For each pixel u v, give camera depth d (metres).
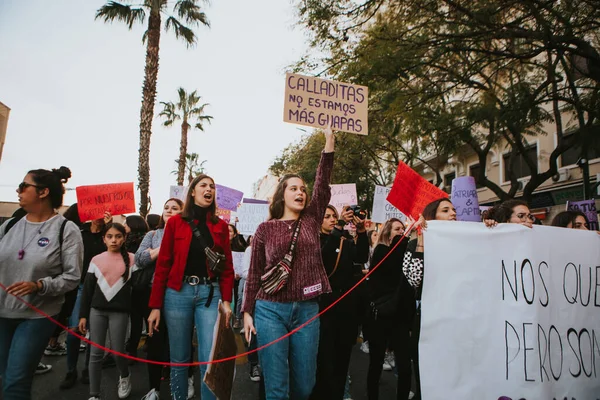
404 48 8.57
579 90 12.16
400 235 4.18
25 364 2.76
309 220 3.17
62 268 3.04
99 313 4.17
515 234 3.30
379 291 3.79
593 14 7.18
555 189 16.80
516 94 10.34
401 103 10.11
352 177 24.70
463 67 10.05
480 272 3.19
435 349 3.06
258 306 2.95
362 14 8.53
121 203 5.78
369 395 3.80
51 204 3.10
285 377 2.83
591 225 6.52
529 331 3.15
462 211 6.61
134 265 4.39
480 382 3.04
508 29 7.75
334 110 3.94
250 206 8.40
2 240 2.95
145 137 15.39
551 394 3.13
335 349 3.72
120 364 4.28
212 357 2.86
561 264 3.42
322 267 3.09
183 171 30.75
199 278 3.37
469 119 9.93
